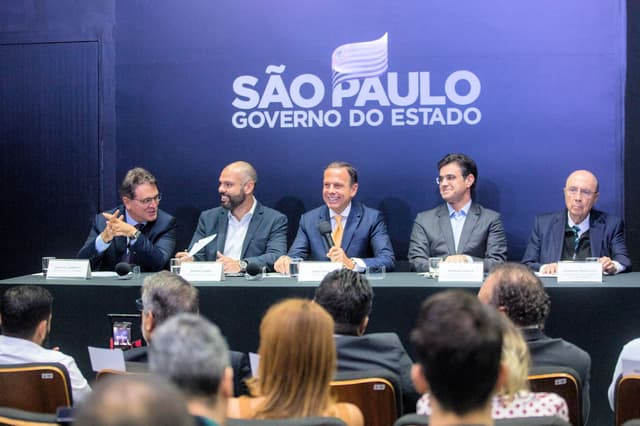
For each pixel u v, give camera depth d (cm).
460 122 474
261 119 485
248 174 449
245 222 456
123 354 244
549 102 468
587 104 466
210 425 133
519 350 178
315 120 482
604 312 318
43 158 497
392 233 481
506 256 438
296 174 485
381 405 205
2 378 220
